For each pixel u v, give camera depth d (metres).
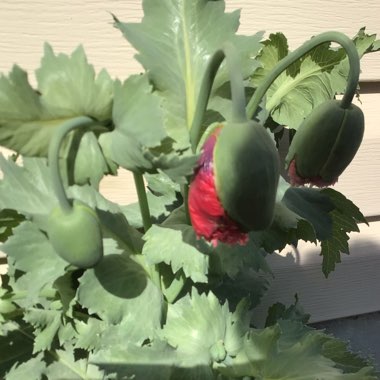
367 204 0.32
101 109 0.15
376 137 0.31
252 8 0.26
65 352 0.22
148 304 0.19
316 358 0.19
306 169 0.16
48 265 0.18
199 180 0.13
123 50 0.24
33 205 0.18
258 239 0.20
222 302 0.23
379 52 0.29
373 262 0.34
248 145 0.12
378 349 0.34
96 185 0.16
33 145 0.15
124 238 0.20
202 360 0.19
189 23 0.17
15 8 0.21
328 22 0.28
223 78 0.18
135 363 0.18
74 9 0.22
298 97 0.23
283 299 0.32
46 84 0.14
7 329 0.22
